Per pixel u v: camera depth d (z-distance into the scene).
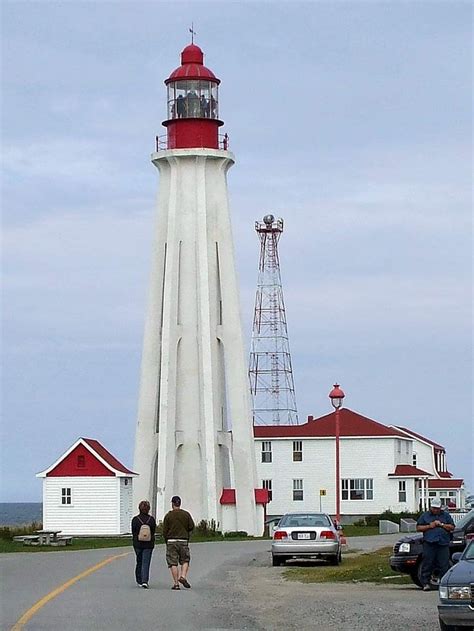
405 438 95.38
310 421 96.75
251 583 32.00
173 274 66.00
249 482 66.06
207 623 22.11
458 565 21.33
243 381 66.69
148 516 30.02
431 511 29.45
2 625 21.59
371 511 91.25
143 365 67.25
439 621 21.64
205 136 67.31
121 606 25.05
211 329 66.31
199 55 68.75
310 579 33.25
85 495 66.69
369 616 23.53
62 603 25.62
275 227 96.56
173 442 65.12
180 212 67.06
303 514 40.31
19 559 42.00
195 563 40.41
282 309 97.56
